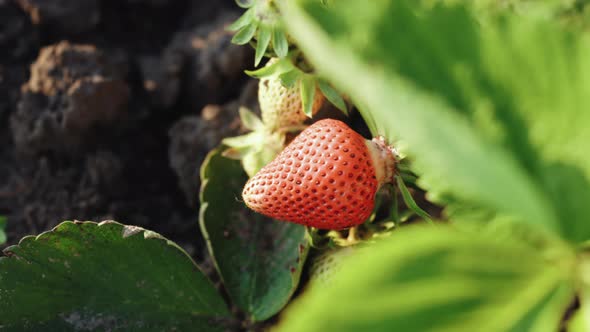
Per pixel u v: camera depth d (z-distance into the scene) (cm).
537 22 15
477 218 16
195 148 29
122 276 23
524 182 13
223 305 24
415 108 12
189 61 31
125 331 23
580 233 15
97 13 32
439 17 15
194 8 33
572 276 15
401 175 22
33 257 22
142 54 32
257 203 22
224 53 31
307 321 13
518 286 14
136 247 23
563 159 15
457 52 15
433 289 14
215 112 29
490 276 14
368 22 15
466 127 13
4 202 30
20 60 32
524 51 15
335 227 22
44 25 31
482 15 15
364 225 24
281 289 24
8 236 29
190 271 23
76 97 29
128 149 31
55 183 30
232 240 25
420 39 15
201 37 32
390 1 15
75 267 22
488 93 15
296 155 21
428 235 14
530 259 15
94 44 32
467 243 14
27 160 30
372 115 21
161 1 33
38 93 30
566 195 15
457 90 15
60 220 29
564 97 15
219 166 25
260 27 23
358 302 13
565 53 15
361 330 13
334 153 21
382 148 22
